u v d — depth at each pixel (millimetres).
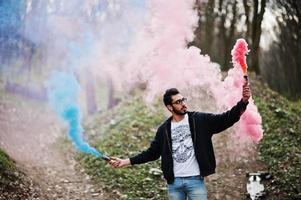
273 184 7129
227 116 3896
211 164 3936
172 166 3965
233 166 8562
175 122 4074
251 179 6965
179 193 3975
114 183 7988
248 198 6938
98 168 9195
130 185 7824
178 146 3971
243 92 3863
